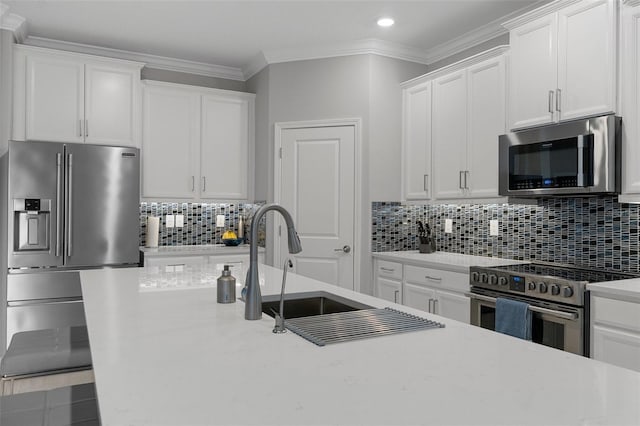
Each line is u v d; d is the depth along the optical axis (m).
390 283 4.07
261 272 2.83
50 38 4.27
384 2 3.50
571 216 3.23
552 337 2.57
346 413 0.88
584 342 2.43
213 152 4.79
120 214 4.06
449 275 3.43
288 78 4.57
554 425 0.83
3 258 3.82
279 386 1.01
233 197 4.88
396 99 4.40
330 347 1.30
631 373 1.10
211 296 2.03
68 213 3.83
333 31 4.07
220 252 4.53
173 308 1.79
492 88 3.43
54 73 4.06
